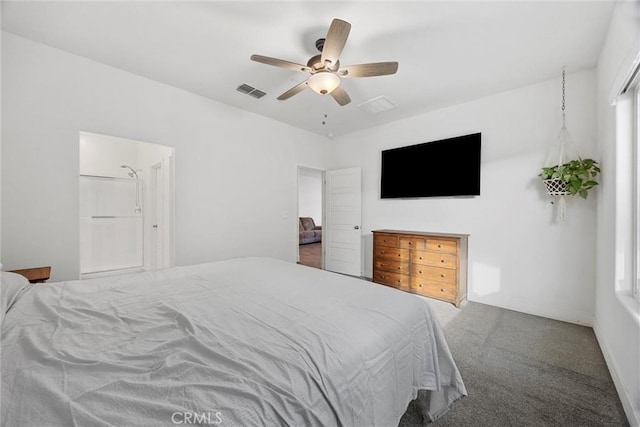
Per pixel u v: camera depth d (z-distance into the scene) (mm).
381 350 1062
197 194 3199
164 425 616
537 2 1734
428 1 1734
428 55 2328
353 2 1748
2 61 2064
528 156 2877
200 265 2240
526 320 2670
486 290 3150
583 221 2566
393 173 4020
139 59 2453
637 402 1341
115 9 1841
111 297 1453
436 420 1403
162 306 1314
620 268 1744
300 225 8680
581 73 2572
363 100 3285
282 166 4137
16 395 687
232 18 1920
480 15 1854
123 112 2643
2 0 1743
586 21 1896
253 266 2209
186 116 3090
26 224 2166
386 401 1025
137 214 4773
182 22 1965
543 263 2789
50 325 1108
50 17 1918
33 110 2189
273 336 1018
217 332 1041
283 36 2109
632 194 1728
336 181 4750
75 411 631
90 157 4414
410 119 3877
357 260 4461
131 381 749
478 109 3227
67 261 2346
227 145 3467
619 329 1656
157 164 3771
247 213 3697
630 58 1424
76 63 2387
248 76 2748
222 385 734
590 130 2518
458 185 3352
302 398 763
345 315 1221
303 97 3238
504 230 3037
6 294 1348
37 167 2211
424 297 3297
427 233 3438
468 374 1802
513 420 1408
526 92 2887
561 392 1619
